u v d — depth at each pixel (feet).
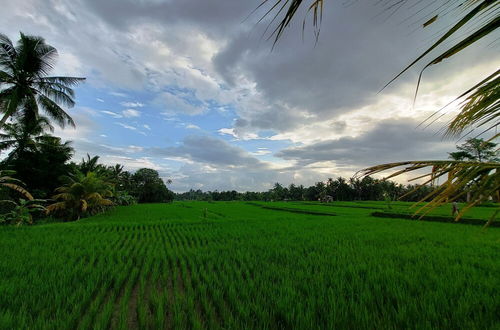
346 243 33.35
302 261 23.65
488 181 4.23
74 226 49.11
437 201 4.67
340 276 19.45
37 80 53.83
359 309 13.76
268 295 15.89
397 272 19.61
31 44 49.32
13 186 53.57
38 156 75.97
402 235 40.06
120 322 12.51
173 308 13.96
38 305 14.05
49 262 22.75
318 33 3.86
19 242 32.50
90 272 20.17
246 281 18.52
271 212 112.78
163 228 50.39
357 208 125.29
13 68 49.39
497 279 17.98
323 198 224.94
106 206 107.76
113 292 16.37
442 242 34.40
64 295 15.47
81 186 73.31
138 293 16.46
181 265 23.02
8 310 12.70
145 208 130.21
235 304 14.79
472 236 39.19
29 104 53.83
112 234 40.96
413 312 13.20
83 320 12.64
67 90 56.59
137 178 226.79
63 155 84.23
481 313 12.72
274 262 24.21
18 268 20.57
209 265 22.85
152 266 23.29
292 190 310.45
